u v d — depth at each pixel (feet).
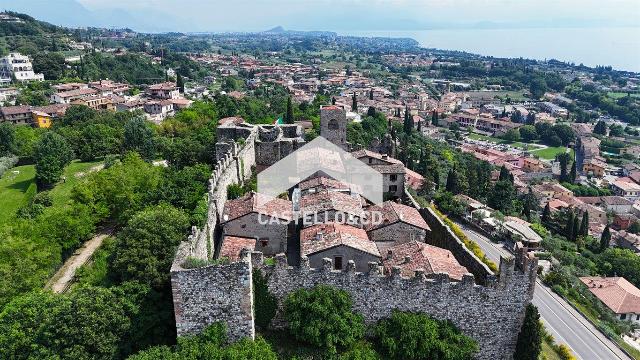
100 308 140.46
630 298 336.70
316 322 150.92
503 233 374.84
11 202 356.59
